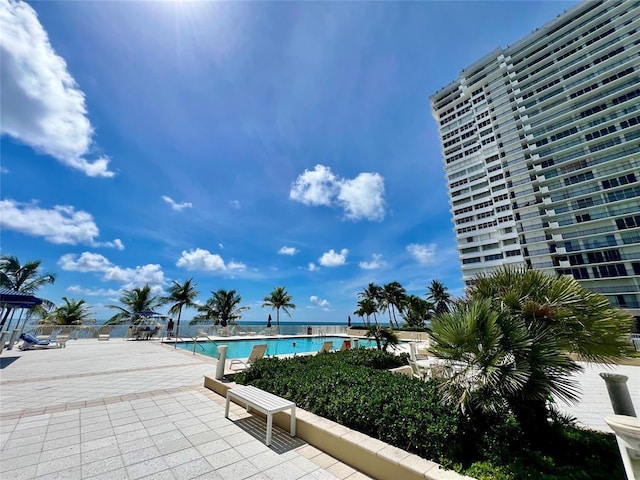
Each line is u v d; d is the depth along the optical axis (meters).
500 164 43.28
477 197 45.62
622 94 34.62
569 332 3.13
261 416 4.32
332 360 6.78
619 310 3.16
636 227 31.03
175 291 23.95
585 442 2.85
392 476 2.50
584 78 38.28
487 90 48.06
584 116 37.28
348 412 3.41
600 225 33.50
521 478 2.21
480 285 3.94
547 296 3.36
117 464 2.85
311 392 4.14
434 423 2.76
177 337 18.39
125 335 18.45
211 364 8.91
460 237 45.84
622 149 33.62
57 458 2.94
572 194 36.03
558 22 42.47
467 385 2.81
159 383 6.39
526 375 2.60
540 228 37.28
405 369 7.31
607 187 33.69
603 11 38.97
